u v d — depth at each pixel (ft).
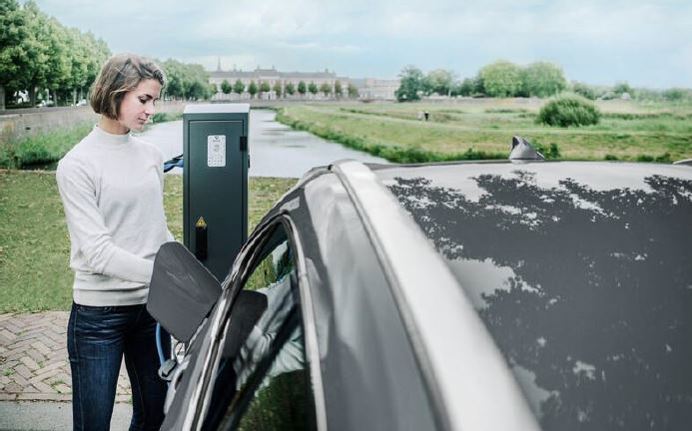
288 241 3.95
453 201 3.60
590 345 2.51
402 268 2.61
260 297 4.39
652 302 2.80
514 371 2.33
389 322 2.40
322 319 2.77
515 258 3.03
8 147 41.14
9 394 13.69
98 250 7.58
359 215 3.18
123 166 8.08
